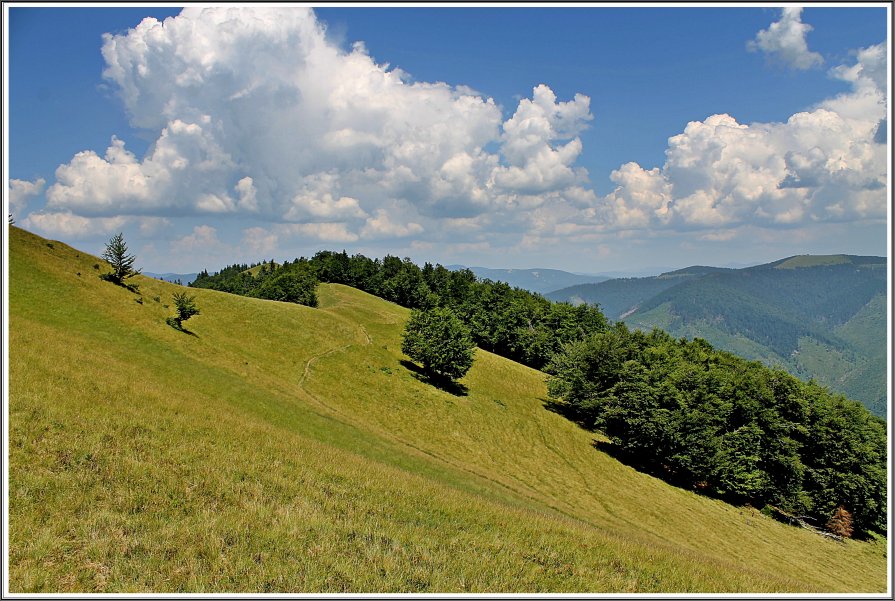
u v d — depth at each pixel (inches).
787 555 1876.2
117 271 2541.8
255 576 465.1
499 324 4778.5
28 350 1037.2
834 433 2679.6
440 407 2650.1
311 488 714.8
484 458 2172.7
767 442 2632.9
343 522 612.4
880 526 2613.2
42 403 751.1
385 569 512.7
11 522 476.4
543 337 4645.7
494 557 596.4
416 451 1823.3
